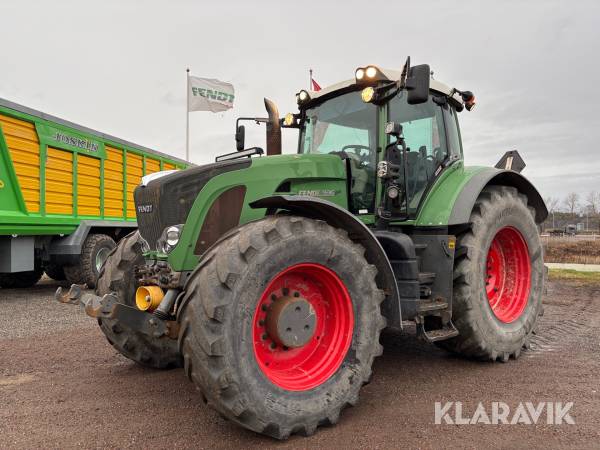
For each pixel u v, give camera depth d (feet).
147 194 10.87
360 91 13.80
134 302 12.27
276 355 9.65
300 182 11.85
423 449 8.36
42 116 23.93
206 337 8.23
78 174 26.68
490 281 15.15
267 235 8.96
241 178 10.76
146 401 10.61
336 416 9.35
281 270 9.07
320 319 10.24
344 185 12.73
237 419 8.43
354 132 13.79
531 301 14.80
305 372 9.68
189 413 9.95
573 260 49.26
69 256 26.66
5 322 19.35
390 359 13.93
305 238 9.36
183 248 10.08
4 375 12.51
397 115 13.56
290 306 9.41
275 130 15.07
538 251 15.15
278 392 8.79
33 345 15.56
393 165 12.42
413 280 11.60
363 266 10.11
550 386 11.47
